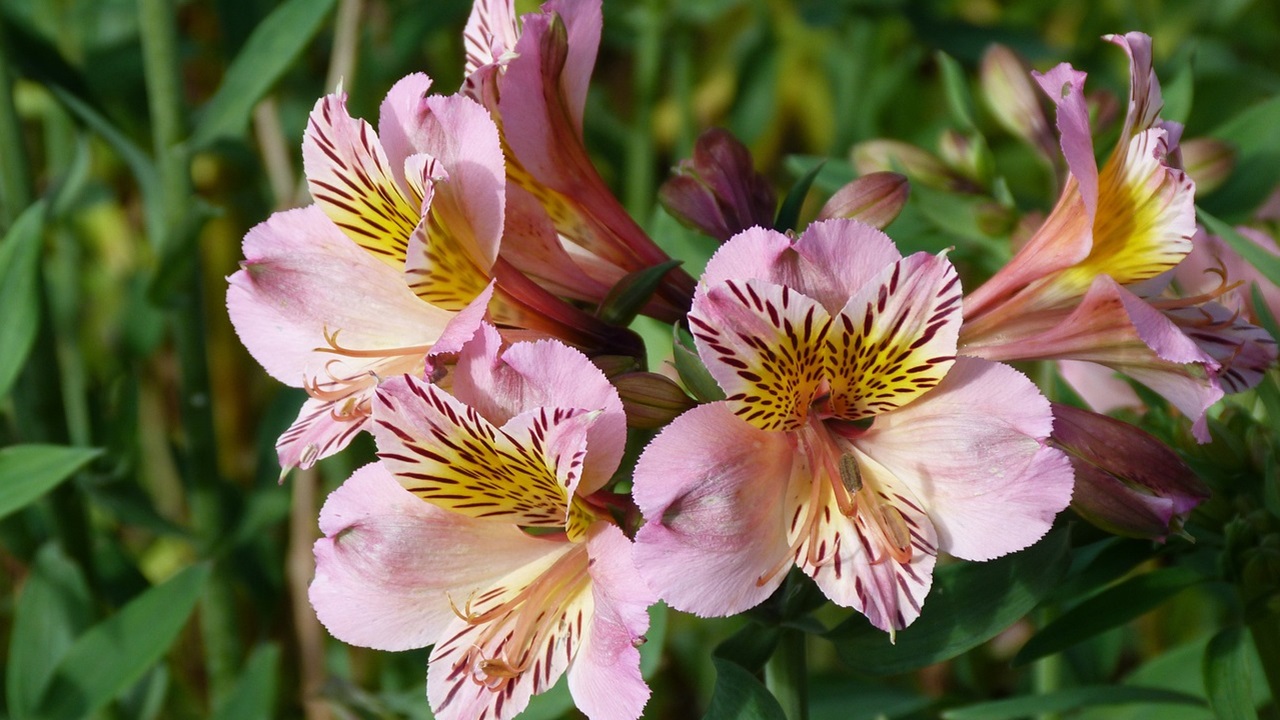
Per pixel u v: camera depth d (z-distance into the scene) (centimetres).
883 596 36
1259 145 51
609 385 37
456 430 37
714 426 37
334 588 38
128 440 54
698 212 42
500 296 39
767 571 37
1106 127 48
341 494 38
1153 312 38
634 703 36
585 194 41
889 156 49
